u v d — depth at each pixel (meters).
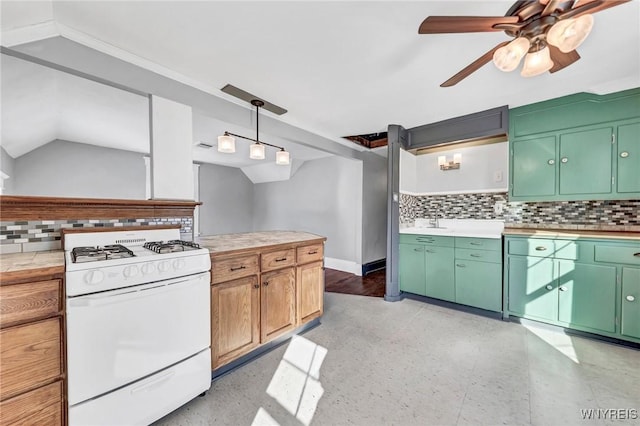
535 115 2.57
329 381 1.70
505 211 3.03
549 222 2.76
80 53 1.54
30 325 1.02
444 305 3.00
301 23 1.44
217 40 1.59
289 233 2.81
